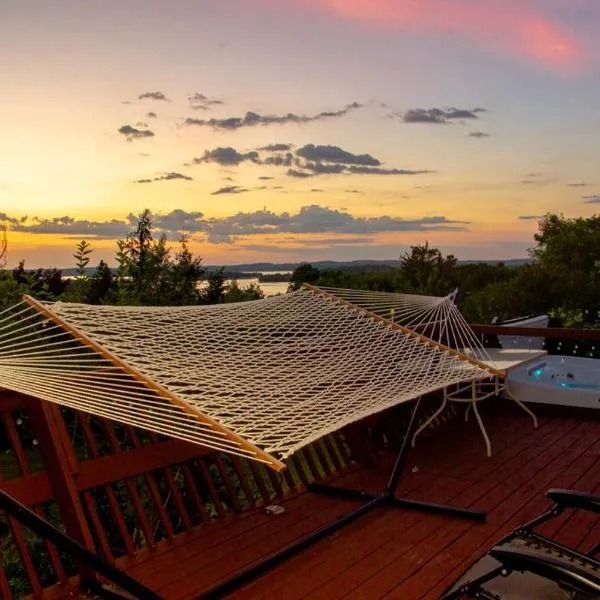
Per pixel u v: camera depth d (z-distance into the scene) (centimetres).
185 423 226
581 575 195
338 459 484
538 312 1178
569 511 398
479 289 1481
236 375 310
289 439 228
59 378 253
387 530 372
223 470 403
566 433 576
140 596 227
